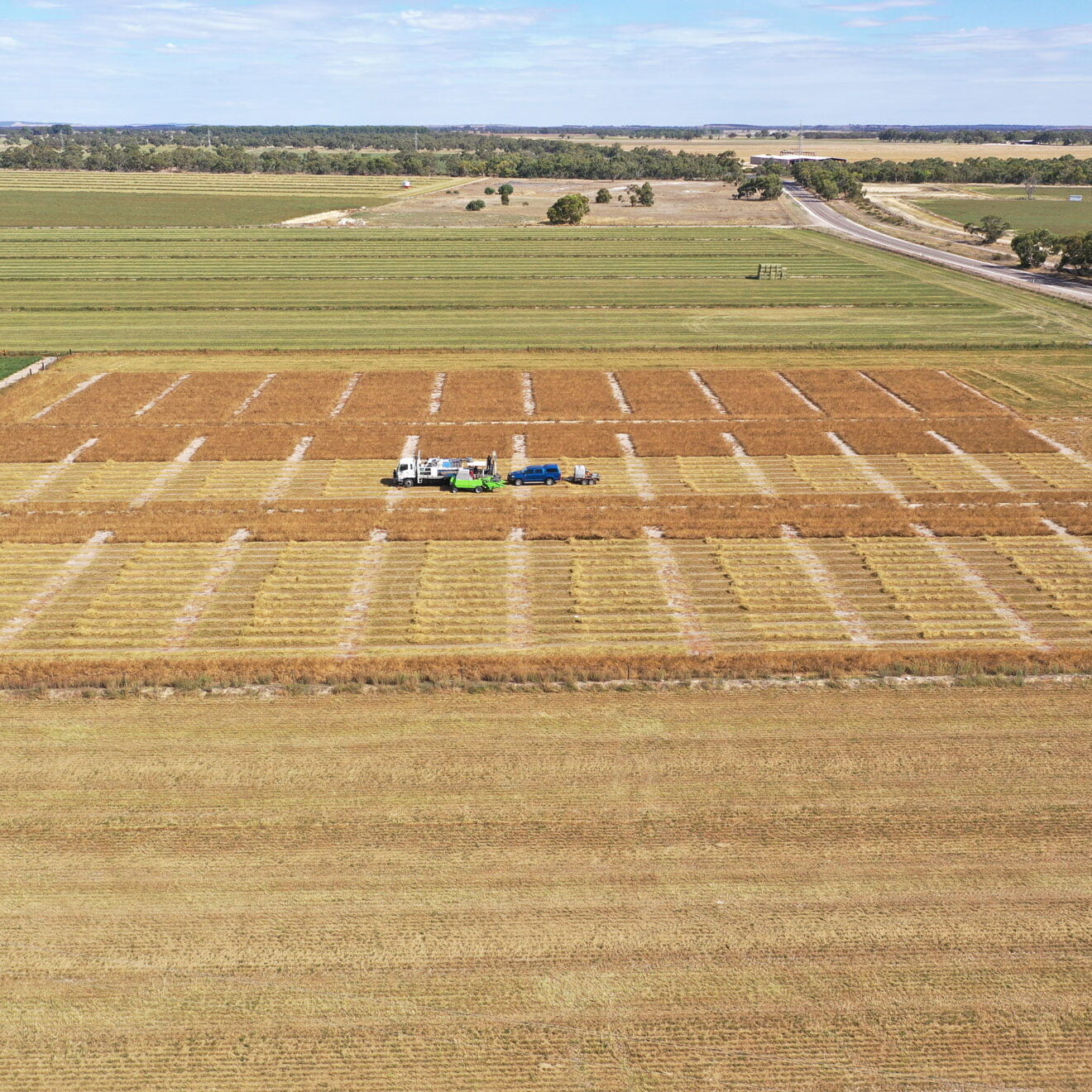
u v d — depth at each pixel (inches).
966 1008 1060.5
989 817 1337.4
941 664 1680.6
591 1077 989.8
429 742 1499.8
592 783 1406.3
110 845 1284.4
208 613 1902.1
